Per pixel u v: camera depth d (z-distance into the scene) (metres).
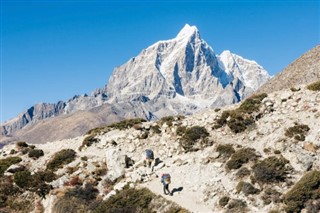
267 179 44.84
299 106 56.06
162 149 58.22
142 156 58.00
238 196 44.66
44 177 57.28
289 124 52.78
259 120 56.94
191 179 50.12
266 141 51.88
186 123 61.31
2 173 60.03
